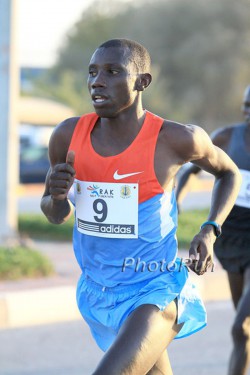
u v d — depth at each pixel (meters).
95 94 9.44
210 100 122.88
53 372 16.17
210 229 10.02
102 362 8.89
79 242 9.99
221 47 120.75
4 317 20.22
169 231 9.76
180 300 9.66
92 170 9.62
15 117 26.11
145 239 9.60
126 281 9.70
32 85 111.81
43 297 20.97
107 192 9.59
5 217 25.83
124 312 9.60
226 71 120.12
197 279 23.61
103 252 9.74
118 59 9.40
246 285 13.76
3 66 25.78
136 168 9.52
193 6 123.19
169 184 9.71
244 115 14.34
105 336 10.14
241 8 121.88
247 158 14.08
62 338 18.97
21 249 24.61
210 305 22.92
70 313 21.28
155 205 9.57
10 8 25.52
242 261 14.00
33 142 64.06
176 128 9.62
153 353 9.20
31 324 20.41
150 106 117.94
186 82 123.19
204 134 9.85
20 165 62.88
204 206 44.59
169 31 123.94
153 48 123.94
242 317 13.08
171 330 9.55
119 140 9.57
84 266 10.01
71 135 9.86
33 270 23.61
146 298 9.48
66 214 9.87
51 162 10.21
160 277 9.68
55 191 9.33
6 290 21.56
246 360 13.02
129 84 9.45
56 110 68.12
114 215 9.59
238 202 13.84
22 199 48.84
